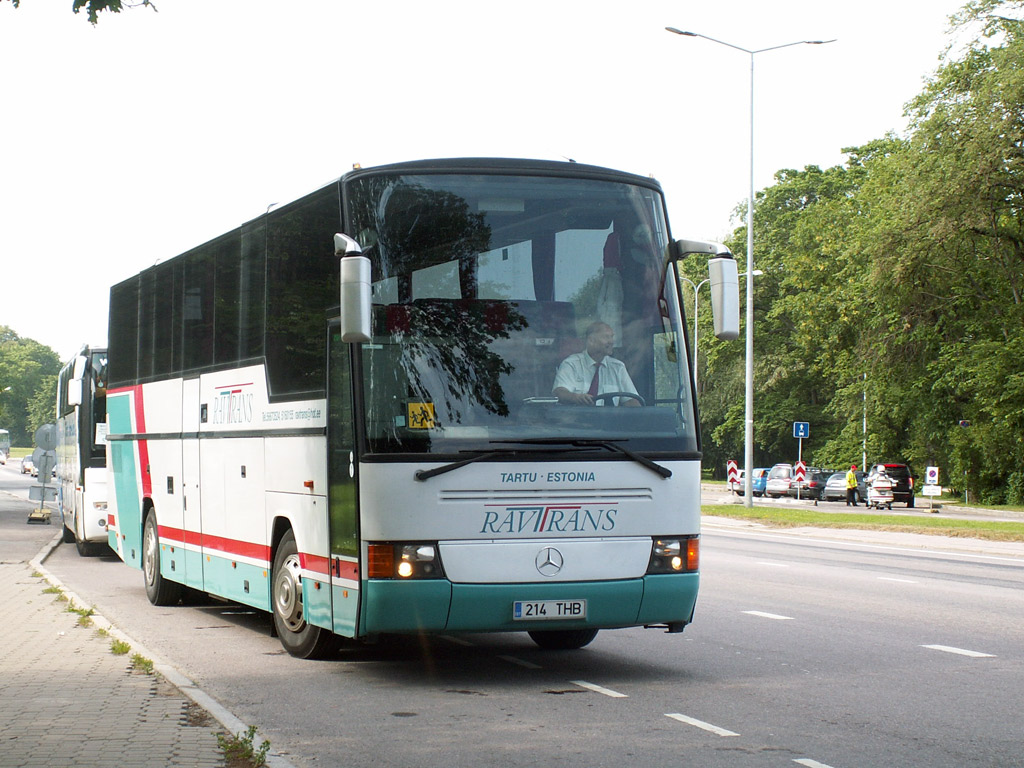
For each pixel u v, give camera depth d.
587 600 8.97
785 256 68.69
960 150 46.44
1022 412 49.28
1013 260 49.88
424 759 7.04
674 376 9.47
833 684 9.48
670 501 9.27
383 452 8.78
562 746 7.36
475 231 9.22
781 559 22.34
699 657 10.84
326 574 9.59
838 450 67.19
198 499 13.02
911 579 18.28
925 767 6.85
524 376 9.05
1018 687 9.37
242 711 8.47
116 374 16.86
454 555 8.75
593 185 9.52
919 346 54.19
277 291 10.80
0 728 7.39
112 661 9.99
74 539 26.81
